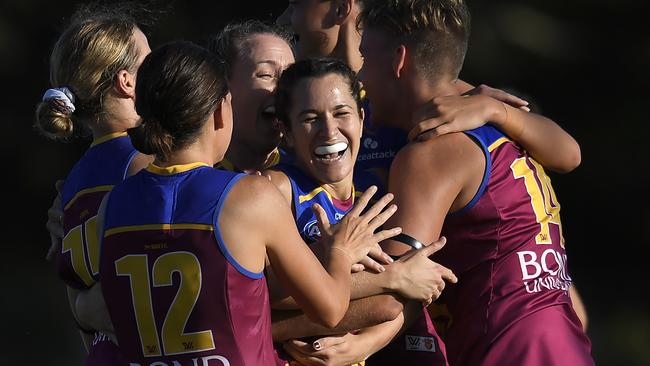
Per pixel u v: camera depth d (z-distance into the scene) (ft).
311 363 46.34
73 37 48.37
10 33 202.49
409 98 52.11
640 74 202.90
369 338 47.03
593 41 203.10
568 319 50.19
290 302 45.44
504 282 49.34
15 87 205.26
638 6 201.87
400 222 47.44
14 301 167.94
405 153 49.08
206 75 41.45
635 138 202.69
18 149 205.77
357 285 45.44
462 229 49.39
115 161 47.70
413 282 46.03
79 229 47.42
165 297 40.52
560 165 52.95
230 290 40.29
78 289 48.96
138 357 41.29
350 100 47.73
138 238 40.98
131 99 48.80
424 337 52.34
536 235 50.34
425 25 50.88
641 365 145.48
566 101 204.64
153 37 190.39
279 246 41.50
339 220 46.11
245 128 52.65
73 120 49.19
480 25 195.00
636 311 173.17
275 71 52.26
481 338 49.19
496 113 50.19
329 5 61.57
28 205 207.31
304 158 48.01
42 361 136.87
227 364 40.37
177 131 41.27
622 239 204.03
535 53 198.29
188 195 40.98
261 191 41.19
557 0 203.10
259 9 196.13
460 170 48.21
